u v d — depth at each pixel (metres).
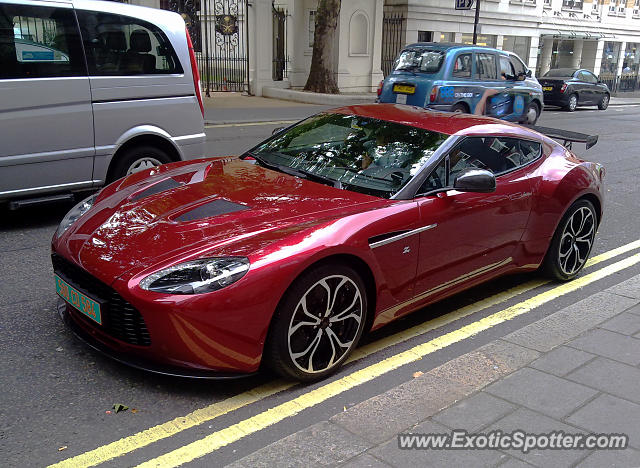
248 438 2.88
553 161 4.85
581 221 5.03
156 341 2.98
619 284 4.89
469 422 2.89
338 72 20.86
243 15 20.39
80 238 3.40
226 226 3.28
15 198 5.50
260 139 11.48
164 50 6.23
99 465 2.64
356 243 3.32
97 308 3.11
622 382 3.27
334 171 4.07
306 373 3.30
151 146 6.29
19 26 5.24
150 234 3.27
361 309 3.48
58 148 5.59
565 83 22.19
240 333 2.99
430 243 3.78
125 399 3.14
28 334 3.77
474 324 4.26
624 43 34.81
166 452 2.75
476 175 3.79
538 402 3.06
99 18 5.72
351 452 2.67
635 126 17.73
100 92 5.76
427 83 12.59
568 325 4.06
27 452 2.70
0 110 5.21
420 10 23.39
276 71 20.77
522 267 4.71
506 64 14.24
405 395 3.17
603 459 2.63
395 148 4.13
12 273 4.75
